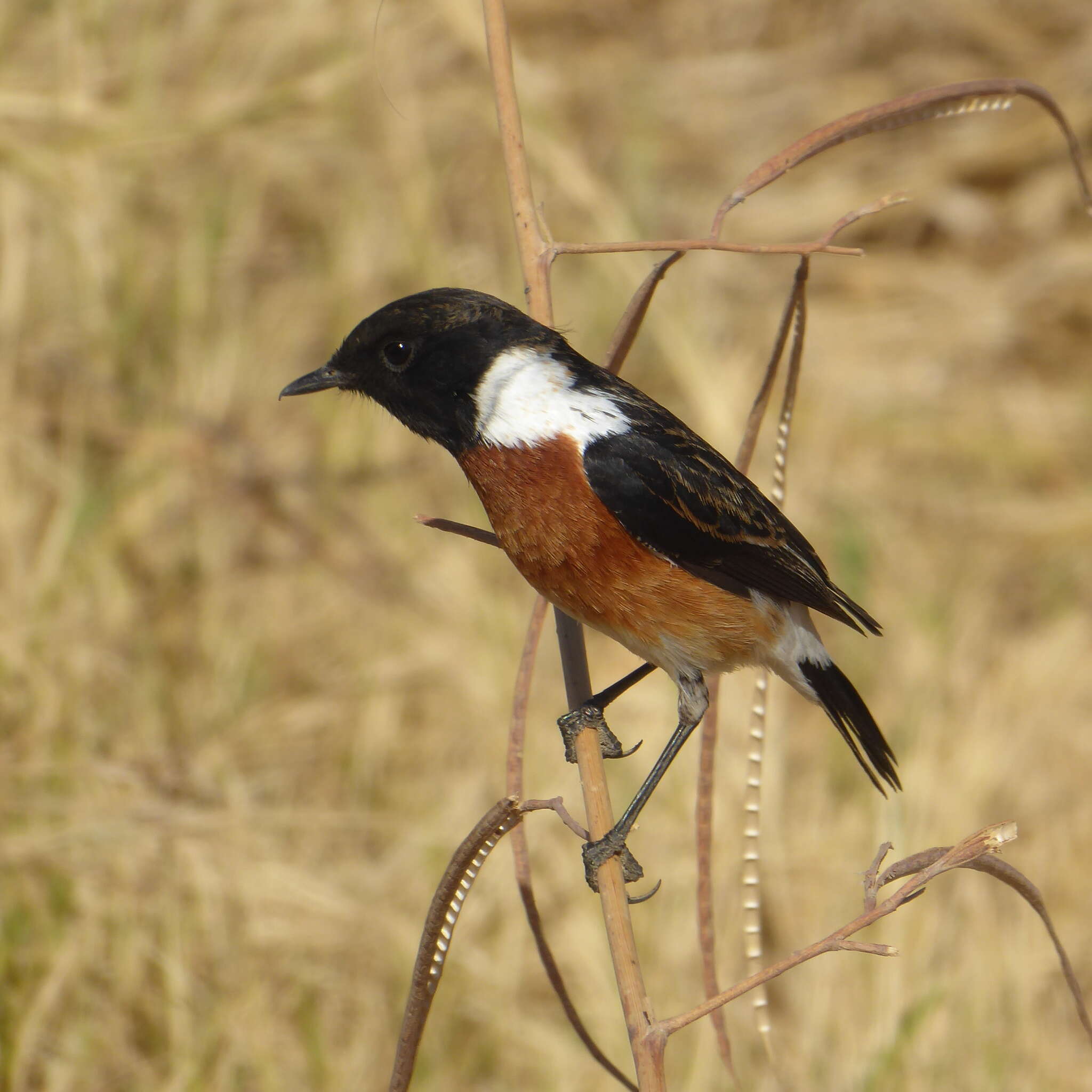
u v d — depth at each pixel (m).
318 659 11.41
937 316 15.63
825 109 17.56
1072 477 14.18
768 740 10.84
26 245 12.64
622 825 6.30
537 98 15.88
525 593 12.01
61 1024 8.52
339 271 13.84
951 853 4.24
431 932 4.76
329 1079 8.64
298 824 10.01
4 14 13.66
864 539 13.05
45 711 9.96
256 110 13.61
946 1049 8.73
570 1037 9.12
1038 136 17.05
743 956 9.65
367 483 12.62
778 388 14.55
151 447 12.12
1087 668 12.13
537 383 6.17
